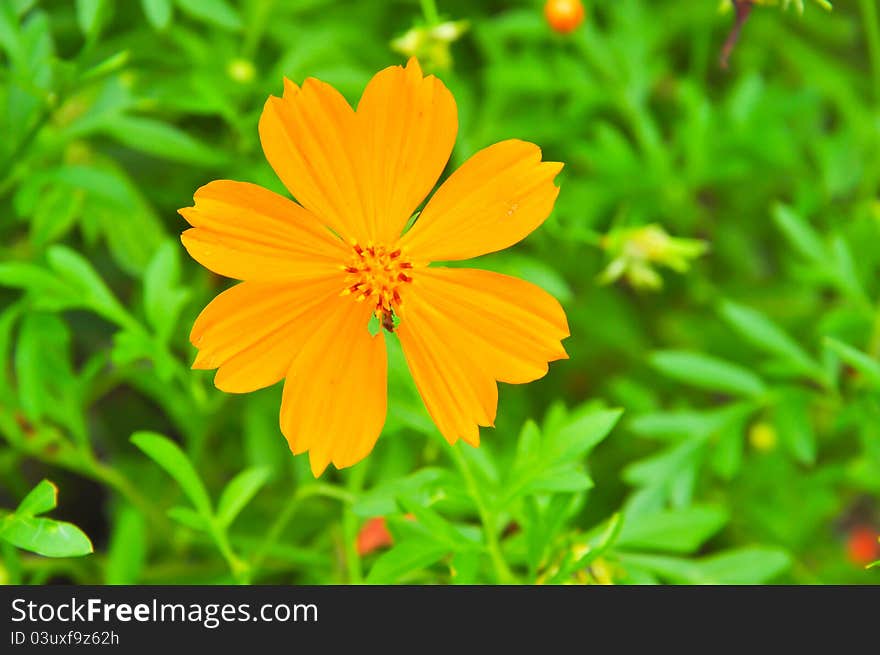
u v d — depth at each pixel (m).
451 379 0.37
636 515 0.44
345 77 0.46
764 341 0.45
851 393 0.47
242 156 0.45
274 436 0.46
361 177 0.36
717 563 0.41
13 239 0.48
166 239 0.45
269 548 0.43
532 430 0.39
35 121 0.43
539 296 0.36
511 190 0.36
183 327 0.47
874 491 0.46
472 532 0.40
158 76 0.46
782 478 0.48
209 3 0.43
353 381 0.37
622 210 0.47
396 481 0.40
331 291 0.37
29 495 0.37
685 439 0.45
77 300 0.42
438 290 0.37
